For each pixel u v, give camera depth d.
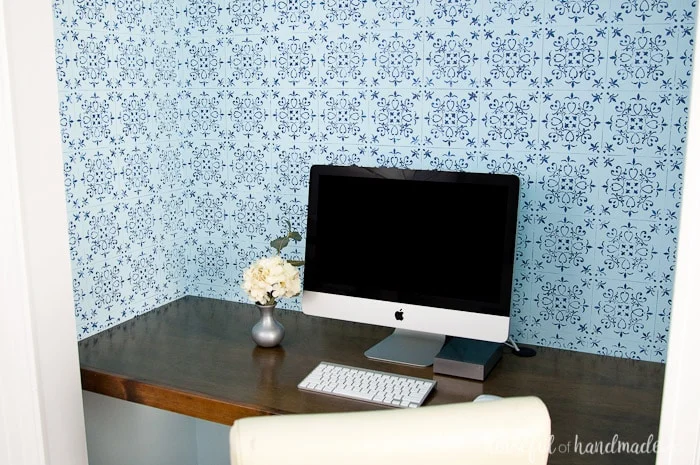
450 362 1.81
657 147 1.84
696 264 1.11
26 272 1.60
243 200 2.35
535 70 1.93
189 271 2.46
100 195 2.07
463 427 1.08
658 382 1.80
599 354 1.99
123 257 2.18
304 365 1.88
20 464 1.71
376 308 1.95
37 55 1.58
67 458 1.77
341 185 1.97
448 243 1.86
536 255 2.02
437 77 2.04
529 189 1.99
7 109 1.53
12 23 1.51
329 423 1.07
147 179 2.25
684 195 1.10
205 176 2.38
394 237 1.91
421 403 1.65
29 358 1.64
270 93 2.25
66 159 1.95
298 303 2.31
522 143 1.98
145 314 2.28
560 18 1.88
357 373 1.78
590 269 1.97
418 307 1.90
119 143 2.12
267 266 1.94
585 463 1.44
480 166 2.04
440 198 1.86
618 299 1.95
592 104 1.89
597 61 1.87
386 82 2.10
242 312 2.31
